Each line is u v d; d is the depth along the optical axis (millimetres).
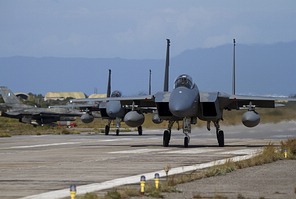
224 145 102500
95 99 110875
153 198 42250
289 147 79250
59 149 94062
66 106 161500
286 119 163500
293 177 54344
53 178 54625
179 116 92812
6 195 44500
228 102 99562
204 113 97438
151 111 156875
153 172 59188
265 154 72625
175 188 46500
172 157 76250
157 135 154250
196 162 69188
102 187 48781
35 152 87562
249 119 97625
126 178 54469
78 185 50031
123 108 154125
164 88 125188
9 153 85812
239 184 49625
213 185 49031
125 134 163125
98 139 129000
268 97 98625
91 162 70062
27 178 54656
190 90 94500
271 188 47250
